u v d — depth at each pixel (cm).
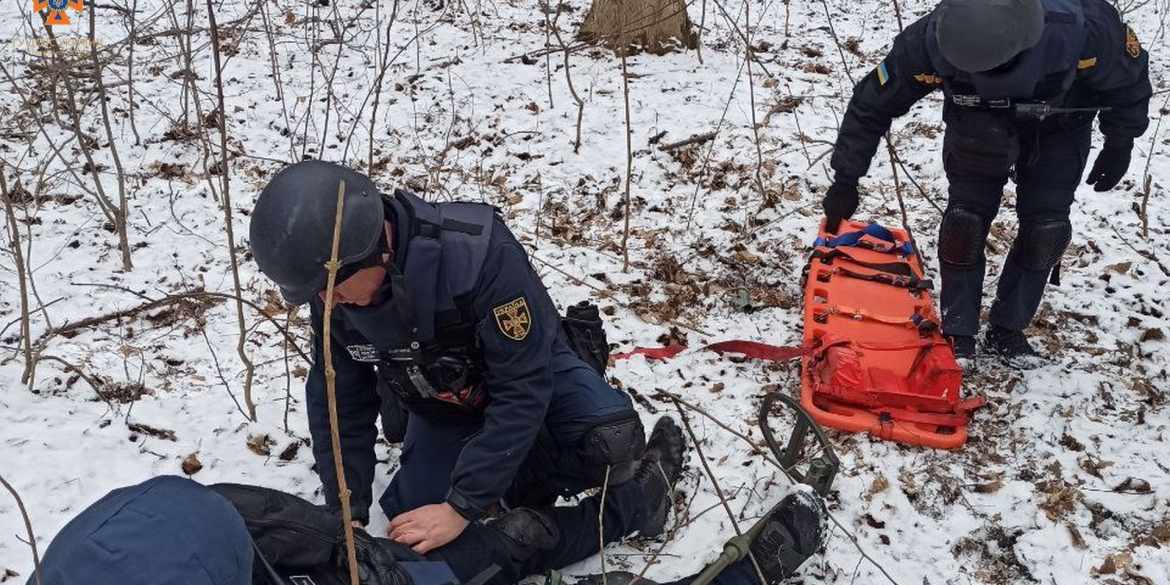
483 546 227
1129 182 454
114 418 289
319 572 183
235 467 276
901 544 267
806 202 443
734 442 296
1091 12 278
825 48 631
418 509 224
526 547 232
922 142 499
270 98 534
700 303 374
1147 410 312
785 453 273
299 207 185
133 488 148
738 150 486
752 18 689
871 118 313
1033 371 332
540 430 240
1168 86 562
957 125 294
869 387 306
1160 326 357
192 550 140
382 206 194
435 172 468
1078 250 402
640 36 597
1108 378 328
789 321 364
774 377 330
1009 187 460
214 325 347
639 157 480
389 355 217
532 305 212
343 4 694
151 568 136
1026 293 326
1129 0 700
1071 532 267
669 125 507
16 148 464
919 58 292
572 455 241
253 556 158
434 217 206
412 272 200
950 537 269
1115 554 260
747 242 412
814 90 561
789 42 639
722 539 262
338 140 498
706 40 633
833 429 303
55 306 349
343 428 239
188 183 446
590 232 421
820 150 488
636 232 420
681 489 278
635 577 222
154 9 657
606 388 243
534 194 450
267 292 367
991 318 339
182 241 398
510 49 606
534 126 509
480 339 212
